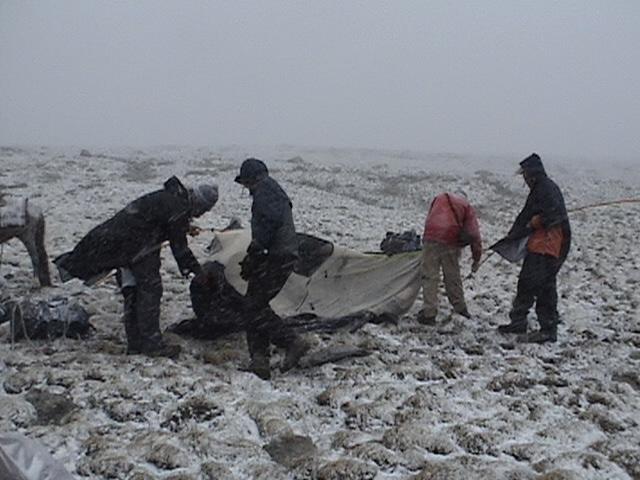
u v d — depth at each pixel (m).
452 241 8.57
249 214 17.72
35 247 9.51
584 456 4.96
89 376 6.27
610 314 9.30
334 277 8.48
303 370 6.76
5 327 7.57
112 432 5.29
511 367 6.92
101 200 18.95
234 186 23.11
